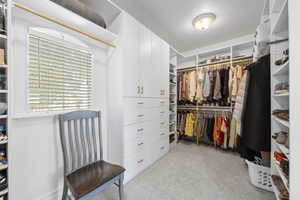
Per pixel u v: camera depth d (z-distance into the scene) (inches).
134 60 68.6
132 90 67.4
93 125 54.3
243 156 63.0
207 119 111.8
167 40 112.9
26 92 43.1
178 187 60.4
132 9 73.6
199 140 124.5
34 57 44.9
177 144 121.4
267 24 61.5
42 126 47.1
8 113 34.3
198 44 121.8
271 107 50.2
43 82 46.9
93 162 51.8
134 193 56.6
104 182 40.6
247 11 75.8
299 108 30.6
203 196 54.8
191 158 90.7
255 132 53.0
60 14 47.1
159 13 77.3
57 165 50.8
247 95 58.2
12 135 37.8
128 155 64.9
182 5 70.9
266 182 56.5
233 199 53.1
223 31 98.5
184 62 144.9
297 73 30.8
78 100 57.0
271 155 50.8
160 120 91.0
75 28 50.1
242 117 62.6
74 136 53.7
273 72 49.5
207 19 78.7
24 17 42.5
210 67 117.6
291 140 31.5
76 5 49.6
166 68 97.3
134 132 68.8
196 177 68.1
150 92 80.8
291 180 31.5
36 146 45.7
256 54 69.2
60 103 51.2
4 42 35.7
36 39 44.9
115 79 65.0
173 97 119.5
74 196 35.3
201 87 112.4
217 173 71.8
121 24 62.4
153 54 83.3
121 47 62.4
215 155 95.7
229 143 97.7
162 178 67.4
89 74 60.7
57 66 50.2
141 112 73.7
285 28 48.1
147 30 78.0
